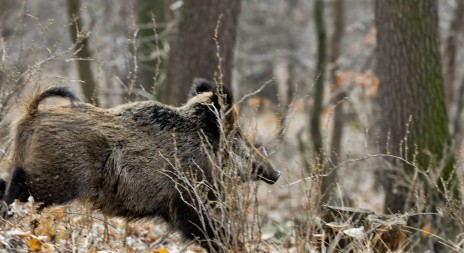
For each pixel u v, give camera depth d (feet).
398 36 47.39
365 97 85.81
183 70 51.52
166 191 34.09
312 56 117.39
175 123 34.78
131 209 34.09
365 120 90.84
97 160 32.89
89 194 33.06
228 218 31.96
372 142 74.59
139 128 34.12
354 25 113.39
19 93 35.96
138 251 36.04
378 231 35.12
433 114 47.19
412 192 44.93
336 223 34.68
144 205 34.06
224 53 51.42
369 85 80.38
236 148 34.63
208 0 50.85
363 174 77.87
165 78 59.11
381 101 48.96
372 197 70.33
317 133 70.95
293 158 66.54
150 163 33.81
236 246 31.17
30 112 33.01
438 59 47.98
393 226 35.47
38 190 32.35
